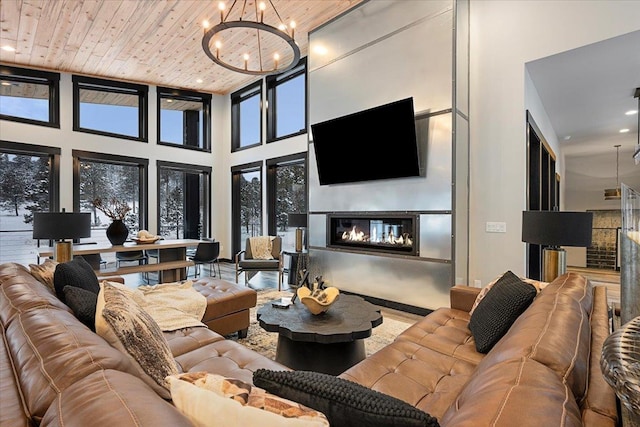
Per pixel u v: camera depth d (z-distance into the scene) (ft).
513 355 3.36
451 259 12.41
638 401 2.08
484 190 13.16
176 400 2.75
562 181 27.32
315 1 14.75
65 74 19.95
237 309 10.26
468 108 13.50
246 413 2.45
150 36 15.90
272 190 23.02
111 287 4.99
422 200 13.25
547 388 2.67
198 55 18.34
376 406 2.40
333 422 2.54
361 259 15.33
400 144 13.48
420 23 13.39
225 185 26.58
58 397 2.78
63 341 3.63
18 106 18.83
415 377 5.40
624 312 5.79
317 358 7.63
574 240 8.23
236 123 25.73
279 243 18.69
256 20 14.06
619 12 10.59
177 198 24.72
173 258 17.79
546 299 5.21
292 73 21.47
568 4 11.45
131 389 2.74
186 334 7.18
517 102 12.47
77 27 14.89
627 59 11.99
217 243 19.08
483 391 2.87
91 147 20.80
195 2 13.32
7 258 18.43
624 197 6.05
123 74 20.88
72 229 11.13
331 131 15.88
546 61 12.16
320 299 8.10
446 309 8.77
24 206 18.99
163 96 23.81
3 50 16.90
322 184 16.92
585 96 15.70
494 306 6.43
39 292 5.78
